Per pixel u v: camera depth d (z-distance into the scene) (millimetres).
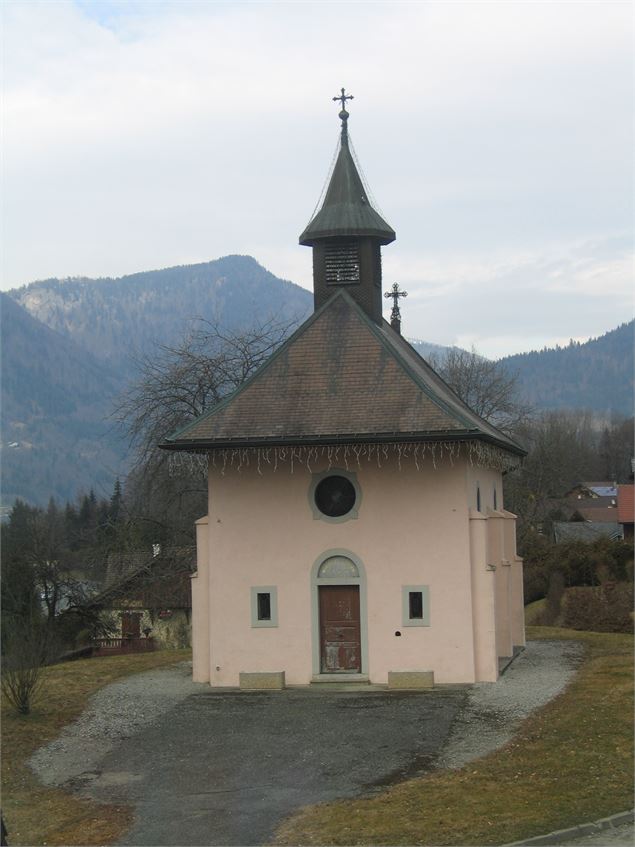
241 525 29953
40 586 50969
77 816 18516
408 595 29203
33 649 27656
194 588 30469
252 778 20328
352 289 32875
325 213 32969
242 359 45500
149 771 21141
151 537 47469
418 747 22000
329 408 29234
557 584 52906
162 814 18406
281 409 29453
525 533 69375
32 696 27844
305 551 29656
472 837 16266
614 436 154125
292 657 29531
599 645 37719
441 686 28734
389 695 27734
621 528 88312
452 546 29094
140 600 48938
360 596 29359
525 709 25125
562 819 16828
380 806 18094
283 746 22625
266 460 29438
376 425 28484
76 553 56188
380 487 29484
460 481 29156
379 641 29219
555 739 21812
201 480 45812
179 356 47969
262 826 17484
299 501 29734
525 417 78750
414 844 16141
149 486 44375
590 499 116688
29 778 20938
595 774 19109
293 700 27438
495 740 22188
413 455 29156
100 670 33688
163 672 32969
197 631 30484
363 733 23438
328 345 30859
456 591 29000
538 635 41562
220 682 29688
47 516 68812
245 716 25641
